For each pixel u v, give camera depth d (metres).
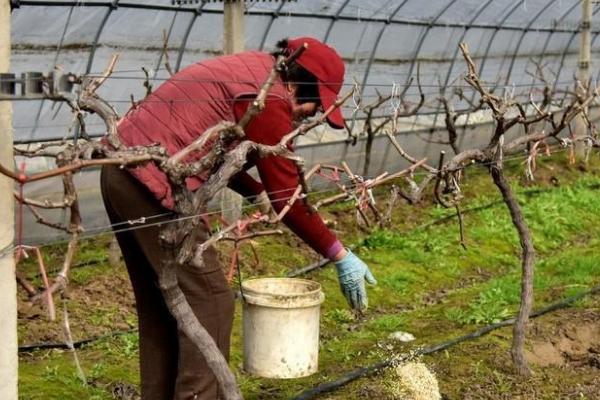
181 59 8.55
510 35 12.84
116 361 5.45
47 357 5.51
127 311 6.42
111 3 7.46
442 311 6.75
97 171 8.23
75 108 2.78
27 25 7.20
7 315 3.04
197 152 3.56
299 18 9.40
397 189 4.55
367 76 10.93
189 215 2.87
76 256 7.52
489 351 5.56
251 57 3.74
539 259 8.93
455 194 4.80
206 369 3.69
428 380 4.82
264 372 4.17
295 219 3.65
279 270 7.65
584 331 6.11
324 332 6.33
